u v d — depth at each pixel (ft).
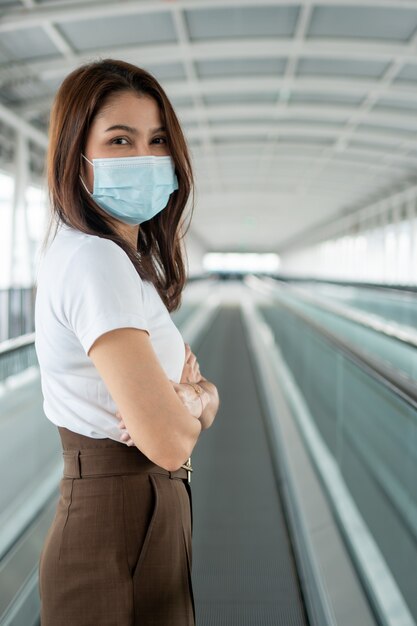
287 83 40.01
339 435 15.12
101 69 3.94
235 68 39.04
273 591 9.33
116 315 3.35
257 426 18.53
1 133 39.27
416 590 9.89
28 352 11.30
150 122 4.02
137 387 3.32
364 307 45.06
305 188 83.20
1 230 42.80
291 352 25.27
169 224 4.77
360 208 97.86
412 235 71.97
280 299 31.91
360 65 37.63
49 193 4.02
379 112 45.96
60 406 3.79
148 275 4.01
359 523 11.39
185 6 27.89
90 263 3.45
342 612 8.25
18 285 39.42
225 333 41.04
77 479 3.79
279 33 33.17
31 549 8.68
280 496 13.12
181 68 38.81
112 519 3.68
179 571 3.89
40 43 32.27
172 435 3.41
